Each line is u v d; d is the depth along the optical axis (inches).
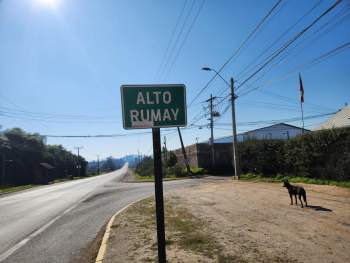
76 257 307.0
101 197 878.4
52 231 436.5
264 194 625.0
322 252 262.5
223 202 561.6
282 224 360.8
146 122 201.8
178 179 1589.6
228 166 1878.7
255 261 248.2
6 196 1244.5
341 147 690.8
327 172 728.3
